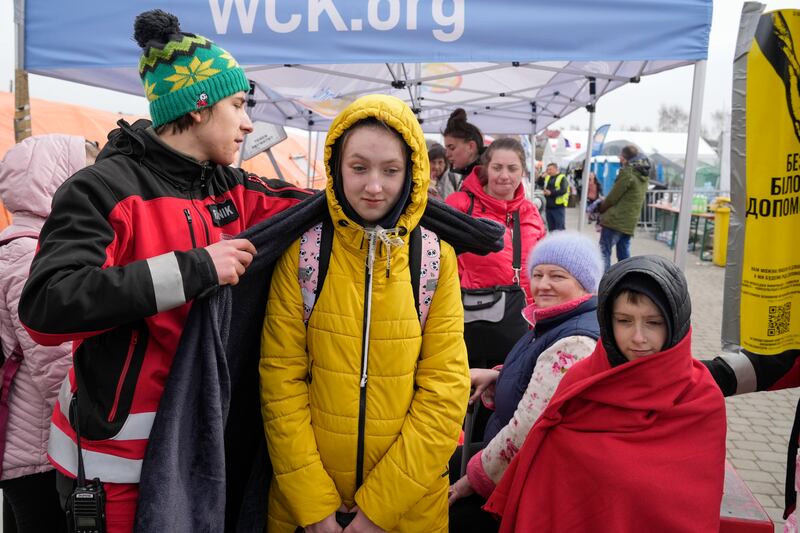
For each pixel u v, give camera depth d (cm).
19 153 196
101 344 133
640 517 141
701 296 870
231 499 168
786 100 137
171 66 139
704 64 288
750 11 139
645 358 141
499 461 174
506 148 315
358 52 290
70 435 138
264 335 150
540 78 631
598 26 285
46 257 118
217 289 126
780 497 341
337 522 147
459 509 188
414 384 152
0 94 811
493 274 311
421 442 144
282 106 741
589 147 662
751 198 142
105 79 437
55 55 297
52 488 200
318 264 146
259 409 168
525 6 286
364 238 142
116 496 133
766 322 144
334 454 146
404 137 136
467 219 153
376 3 287
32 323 116
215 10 290
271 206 167
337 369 143
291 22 289
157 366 135
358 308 143
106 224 126
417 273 146
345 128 137
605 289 143
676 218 1345
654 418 143
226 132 146
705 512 140
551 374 168
